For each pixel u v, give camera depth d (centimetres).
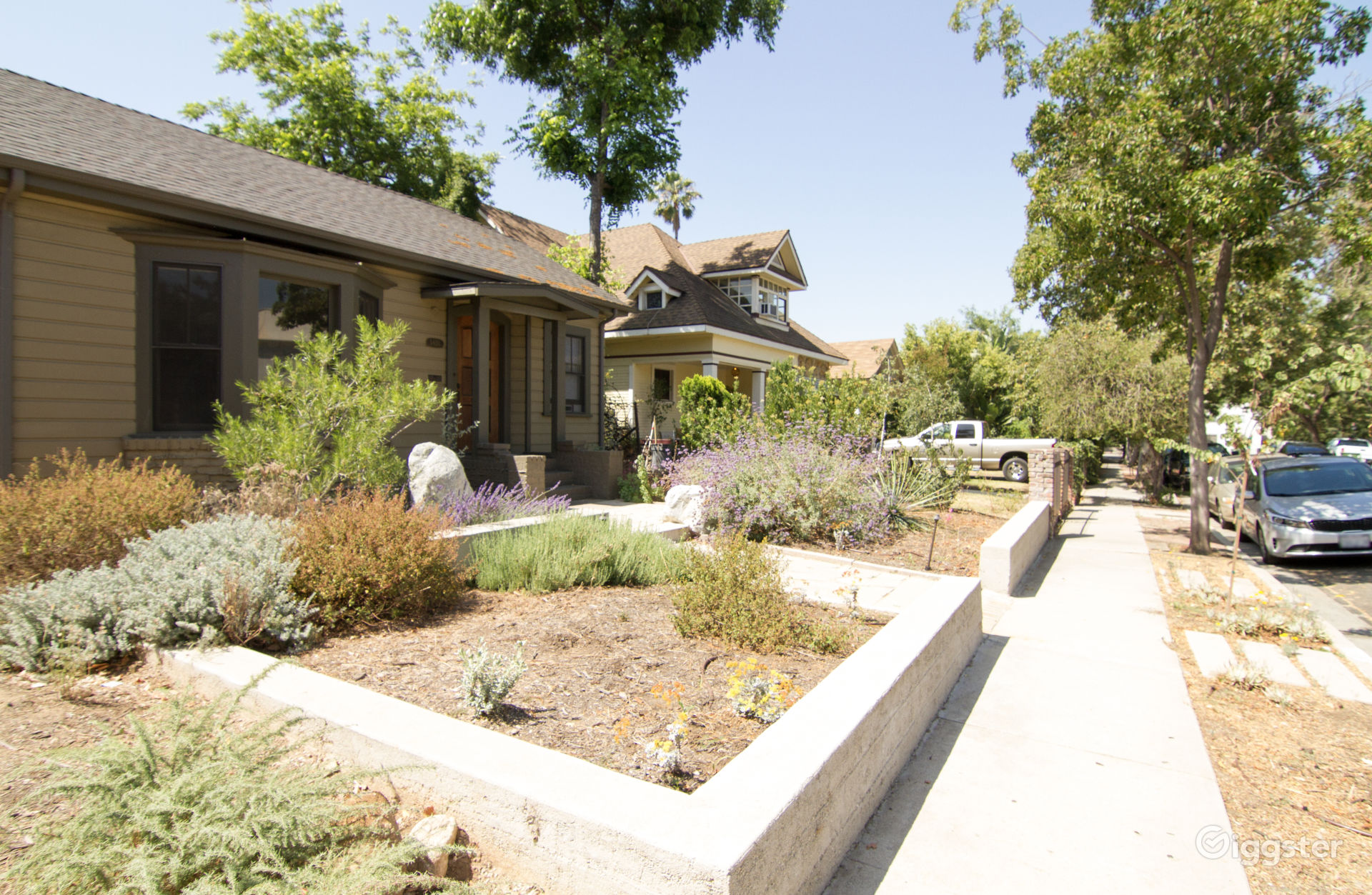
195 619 384
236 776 230
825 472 908
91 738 294
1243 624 625
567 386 1446
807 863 249
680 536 796
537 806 229
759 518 858
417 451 792
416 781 259
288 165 1128
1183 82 940
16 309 668
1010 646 582
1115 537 1239
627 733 317
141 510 496
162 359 774
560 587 561
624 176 1862
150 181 741
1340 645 596
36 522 446
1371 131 847
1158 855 293
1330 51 916
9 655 359
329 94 2239
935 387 2634
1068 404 1973
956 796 339
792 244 2430
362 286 958
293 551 455
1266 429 720
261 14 2309
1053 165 1100
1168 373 1847
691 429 1497
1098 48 1028
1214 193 883
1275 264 1039
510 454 1130
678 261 2317
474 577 561
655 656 418
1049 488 1231
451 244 1187
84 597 378
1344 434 1920
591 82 1708
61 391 700
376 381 757
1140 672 519
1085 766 371
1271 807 336
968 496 1500
